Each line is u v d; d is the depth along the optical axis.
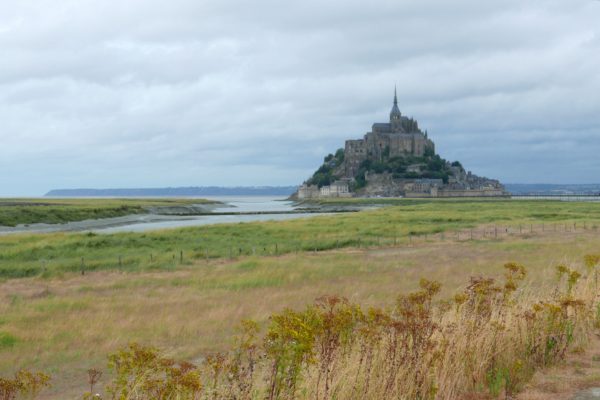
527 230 56.88
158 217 121.19
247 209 190.88
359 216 82.69
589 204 140.38
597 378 8.63
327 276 28.44
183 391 6.50
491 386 8.31
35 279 29.38
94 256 37.97
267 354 6.89
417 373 7.79
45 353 14.66
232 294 23.55
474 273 26.55
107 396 10.62
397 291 22.72
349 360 7.67
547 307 10.66
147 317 18.92
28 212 96.62
